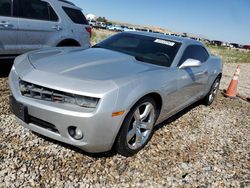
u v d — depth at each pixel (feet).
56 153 10.65
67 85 9.51
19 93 10.30
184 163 11.53
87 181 9.40
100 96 9.29
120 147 10.69
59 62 11.16
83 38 23.97
